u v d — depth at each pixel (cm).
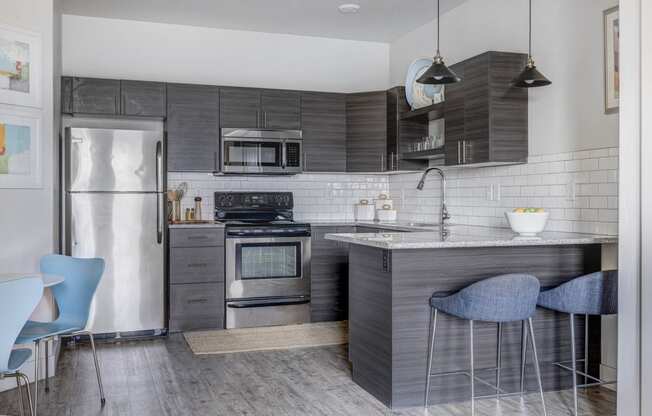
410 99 540
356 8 527
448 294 333
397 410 325
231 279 527
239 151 551
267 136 560
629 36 266
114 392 354
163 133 505
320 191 618
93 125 543
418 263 329
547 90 416
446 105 474
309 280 552
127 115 523
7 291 242
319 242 555
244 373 393
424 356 331
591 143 379
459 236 363
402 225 521
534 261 355
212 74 588
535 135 427
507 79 426
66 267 351
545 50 420
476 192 495
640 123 262
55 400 339
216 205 571
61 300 348
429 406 332
